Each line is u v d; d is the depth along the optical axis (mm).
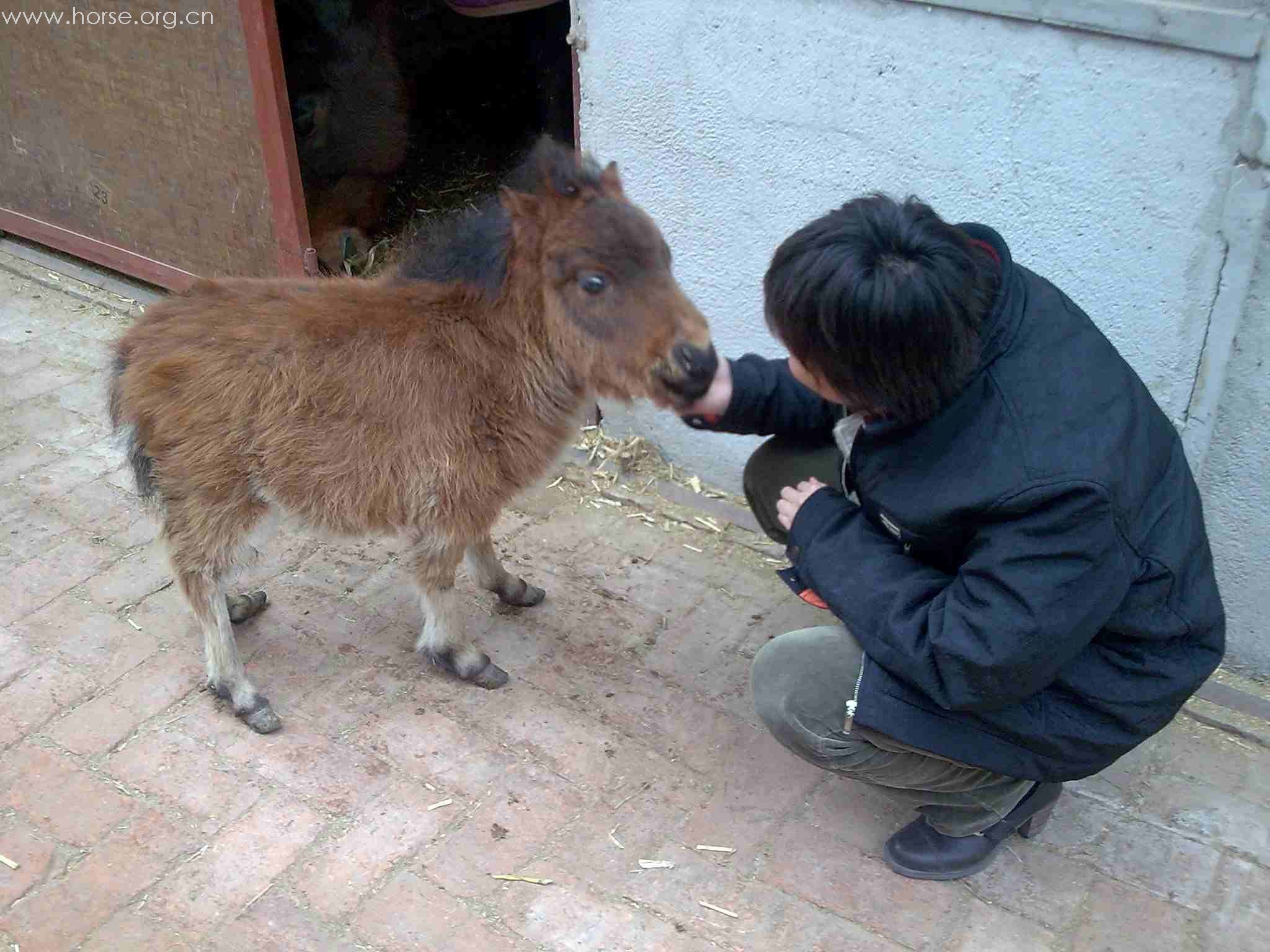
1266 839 2459
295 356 2416
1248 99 2287
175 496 2523
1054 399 1854
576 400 2605
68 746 2600
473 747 2643
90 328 4426
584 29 3094
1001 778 2207
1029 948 2223
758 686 2230
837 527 2123
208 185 4125
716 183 3096
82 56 4141
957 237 1802
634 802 2516
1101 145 2494
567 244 2279
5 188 4832
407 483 2484
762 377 2482
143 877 2299
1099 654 2018
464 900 2277
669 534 3410
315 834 2408
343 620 3037
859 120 2791
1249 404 2578
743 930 2240
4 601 3027
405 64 4801
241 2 3574
